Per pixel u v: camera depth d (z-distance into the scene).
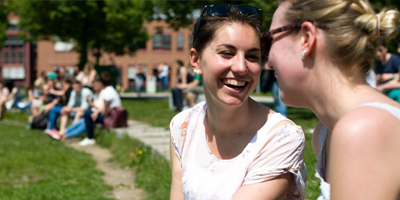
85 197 5.52
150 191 5.58
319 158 1.75
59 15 26.25
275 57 1.54
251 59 2.08
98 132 10.38
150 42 45.91
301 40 1.46
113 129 9.99
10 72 46.91
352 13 1.39
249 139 2.12
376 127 1.25
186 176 2.24
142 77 30.03
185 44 46.03
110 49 31.83
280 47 1.52
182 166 2.30
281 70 1.52
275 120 2.11
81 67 27.73
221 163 2.15
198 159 2.23
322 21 1.41
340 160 1.28
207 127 2.26
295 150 2.02
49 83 13.49
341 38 1.38
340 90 1.43
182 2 17.75
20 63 46.94
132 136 8.63
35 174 6.96
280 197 2.02
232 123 2.13
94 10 26.80
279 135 2.04
